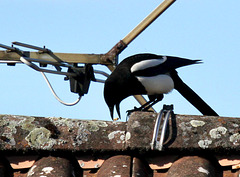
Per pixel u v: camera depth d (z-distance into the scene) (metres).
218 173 5.47
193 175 5.19
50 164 5.51
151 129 5.68
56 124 5.86
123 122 5.94
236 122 5.65
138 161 5.56
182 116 5.82
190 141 5.51
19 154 5.71
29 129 5.76
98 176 5.38
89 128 5.82
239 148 5.39
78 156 5.70
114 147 5.63
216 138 5.50
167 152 5.57
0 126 5.76
